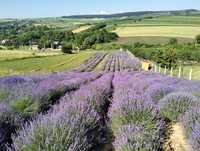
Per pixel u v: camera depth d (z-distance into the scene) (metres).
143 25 176.38
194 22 172.25
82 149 4.48
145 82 14.55
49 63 68.75
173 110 8.19
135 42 131.25
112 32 164.88
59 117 5.01
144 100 7.29
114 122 6.74
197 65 71.44
